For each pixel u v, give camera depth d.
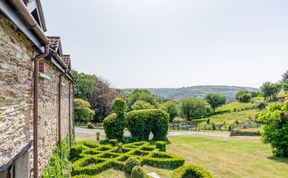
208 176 10.70
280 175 13.73
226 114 60.94
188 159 17.47
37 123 6.04
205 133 34.22
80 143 19.45
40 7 6.34
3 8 3.28
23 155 5.14
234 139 27.44
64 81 13.07
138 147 19.09
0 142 3.72
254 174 13.91
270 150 20.36
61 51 11.65
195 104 56.47
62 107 12.04
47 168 7.77
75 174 12.40
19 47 4.69
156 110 25.70
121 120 24.20
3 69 3.87
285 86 67.50
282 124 17.70
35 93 5.96
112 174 13.20
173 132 35.22
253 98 76.31
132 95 52.81
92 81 50.06
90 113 40.91
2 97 3.83
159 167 14.91
